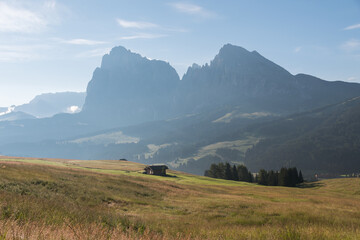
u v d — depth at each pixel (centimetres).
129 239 664
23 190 2138
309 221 2045
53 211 1067
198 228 1470
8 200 1090
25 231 528
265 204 3188
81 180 3528
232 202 3278
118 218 1207
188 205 3027
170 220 1953
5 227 529
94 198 2627
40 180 2720
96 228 647
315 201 4106
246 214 2462
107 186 3512
